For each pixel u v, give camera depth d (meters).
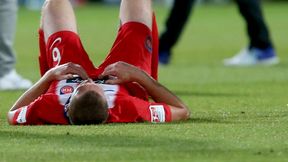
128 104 12.50
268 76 23.23
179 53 32.50
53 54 13.08
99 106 12.16
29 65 26.89
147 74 12.70
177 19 26.14
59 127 12.27
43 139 11.48
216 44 36.88
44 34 13.39
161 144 11.05
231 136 11.62
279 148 10.80
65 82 12.50
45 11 13.40
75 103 12.15
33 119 12.55
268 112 14.59
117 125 12.32
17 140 11.46
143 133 11.76
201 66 26.72
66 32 13.12
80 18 55.00
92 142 11.20
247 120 13.34
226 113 14.50
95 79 12.67
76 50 12.95
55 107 12.45
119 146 10.95
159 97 12.86
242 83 21.42
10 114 12.72
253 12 26.14
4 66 20.08
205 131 12.01
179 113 12.90
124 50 13.00
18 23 49.97
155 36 13.48
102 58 28.64
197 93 19.02
